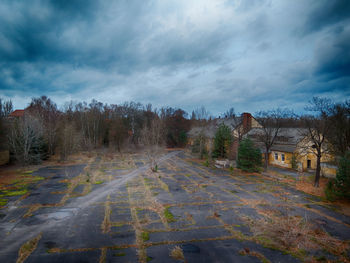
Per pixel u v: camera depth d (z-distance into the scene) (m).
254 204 14.79
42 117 36.56
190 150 52.12
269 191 18.08
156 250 8.96
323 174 23.47
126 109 69.44
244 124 38.03
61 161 33.22
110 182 20.78
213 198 16.05
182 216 12.60
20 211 13.14
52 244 9.34
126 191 17.69
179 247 9.20
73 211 13.23
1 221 11.68
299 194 17.31
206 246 9.33
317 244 9.60
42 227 10.99
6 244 9.29
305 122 22.34
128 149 50.47
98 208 13.77
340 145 20.69
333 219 12.39
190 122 65.44
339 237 10.26
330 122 19.20
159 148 49.56
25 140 27.22
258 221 11.72
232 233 10.55
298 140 28.23
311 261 8.31
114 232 10.52
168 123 62.97
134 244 9.41
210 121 42.00
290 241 9.60
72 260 8.15
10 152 30.67
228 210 13.62
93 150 48.72
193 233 10.52
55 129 35.94
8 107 31.33
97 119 51.28
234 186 19.72
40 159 31.50
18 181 20.78
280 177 23.62
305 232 10.07
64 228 10.90
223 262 8.17
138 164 32.22
